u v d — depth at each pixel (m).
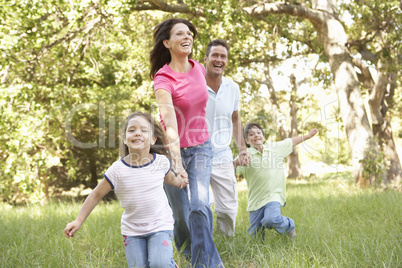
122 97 16.73
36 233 5.25
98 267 3.51
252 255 3.94
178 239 3.85
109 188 3.23
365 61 15.88
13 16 11.32
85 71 16.27
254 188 4.72
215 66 4.45
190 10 11.54
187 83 3.56
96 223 5.76
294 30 15.32
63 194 24.30
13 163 12.77
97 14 12.65
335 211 6.40
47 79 14.74
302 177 25.02
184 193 3.73
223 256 4.02
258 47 17.88
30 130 12.37
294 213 6.19
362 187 12.53
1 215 7.22
